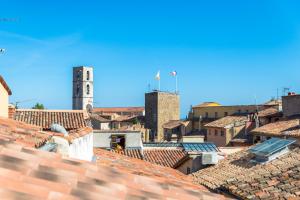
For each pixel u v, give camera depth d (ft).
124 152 90.38
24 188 12.19
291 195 36.14
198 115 266.36
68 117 83.10
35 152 15.83
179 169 85.71
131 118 321.93
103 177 15.40
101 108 430.61
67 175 14.32
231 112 238.48
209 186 53.31
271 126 131.34
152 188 15.97
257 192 39.32
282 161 53.31
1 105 53.11
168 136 274.98
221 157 82.17
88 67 420.36
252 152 60.90
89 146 35.94
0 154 14.52
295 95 143.23
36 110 85.15
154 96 314.35
